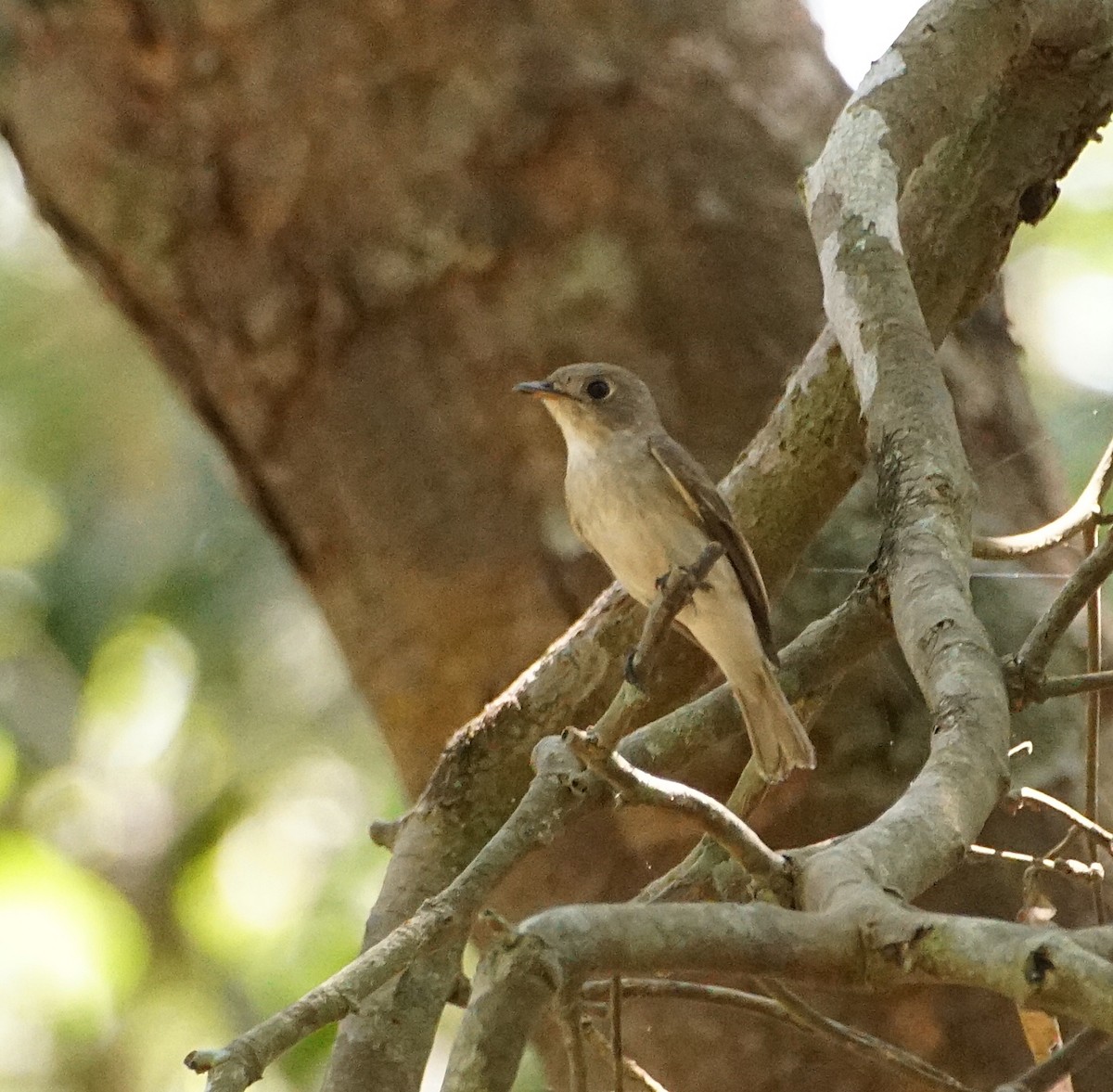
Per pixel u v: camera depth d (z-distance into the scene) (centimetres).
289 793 1745
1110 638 910
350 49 1005
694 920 405
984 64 766
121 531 1722
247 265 1026
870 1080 812
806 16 1079
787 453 791
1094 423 1343
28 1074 1638
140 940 1490
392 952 563
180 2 1022
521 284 970
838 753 856
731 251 969
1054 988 371
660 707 830
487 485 956
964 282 836
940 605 555
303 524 1025
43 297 1706
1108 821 848
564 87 991
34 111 1066
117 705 1738
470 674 953
